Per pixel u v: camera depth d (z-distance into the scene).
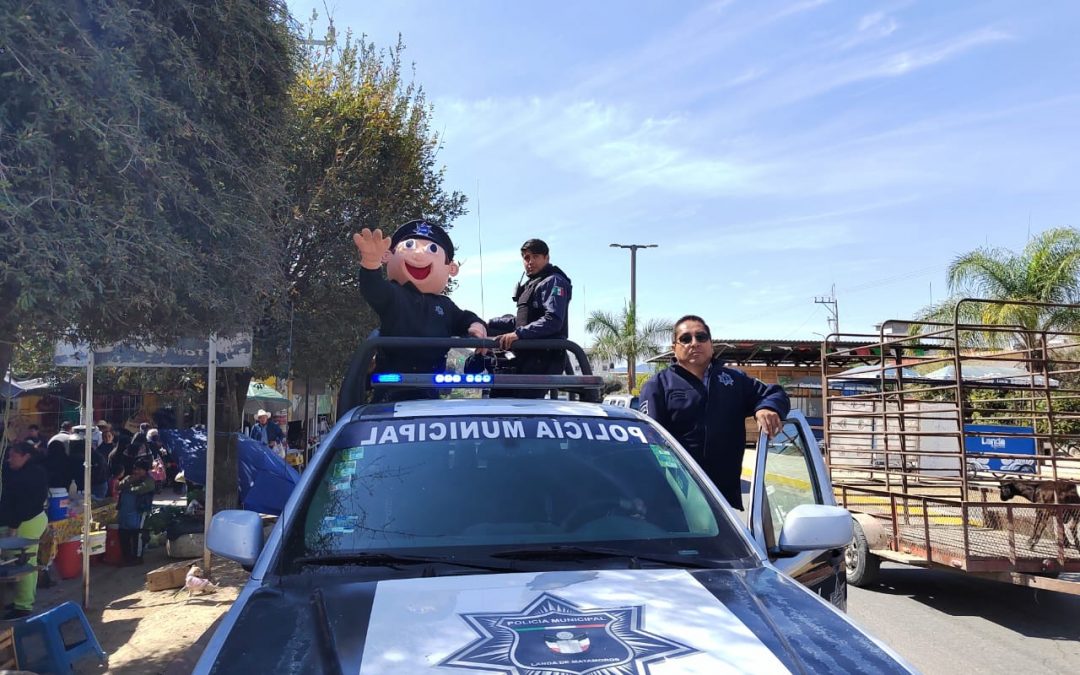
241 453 10.65
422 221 5.51
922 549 8.05
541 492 3.10
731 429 4.63
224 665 2.14
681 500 3.16
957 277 17.30
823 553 4.00
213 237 5.24
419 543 2.86
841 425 13.20
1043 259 16.69
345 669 2.03
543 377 4.04
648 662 2.03
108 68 4.34
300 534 2.88
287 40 6.08
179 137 4.96
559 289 5.06
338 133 12.04
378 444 3.29
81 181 4.34
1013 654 6.61
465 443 3.32
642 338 32.38
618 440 3.43
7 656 5.52
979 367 13.04
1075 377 12.86
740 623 2.29
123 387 15.99
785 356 18.47
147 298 4.67
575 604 2.39
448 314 5.37
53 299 3.93
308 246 11.98
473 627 2.22
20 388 15.13
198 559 10.59
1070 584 6.98
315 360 12.65
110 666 6.42
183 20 5.30
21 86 4.06
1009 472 9.91
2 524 8.09
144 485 10.76
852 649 2.20
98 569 10.41
